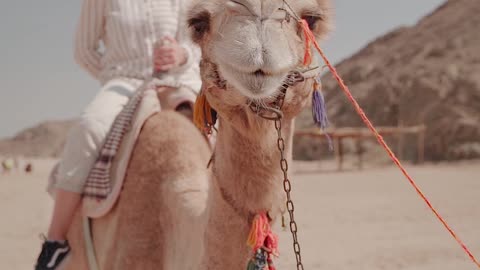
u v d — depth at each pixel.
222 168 3.25
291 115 3.14
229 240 3.22
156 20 5.36
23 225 15.09
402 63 85.25
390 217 15.36
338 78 3.19
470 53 73.31
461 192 22.45
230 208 3.21
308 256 10.31
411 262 9.79
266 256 3.19
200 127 3.44
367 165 54.75
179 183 4.15
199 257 3.47
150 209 4.27
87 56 5.57
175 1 5.47
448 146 58.41
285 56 2.84
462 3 102.75
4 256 11.20
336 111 80.44
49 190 5.18
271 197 3.18
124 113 4.79
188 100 4.98
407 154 60.66
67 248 4.78
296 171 43.62
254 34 2.80
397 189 24.47
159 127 4.52
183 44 5.30
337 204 18.62
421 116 63.62
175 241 3.97
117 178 4.47
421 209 16.94
